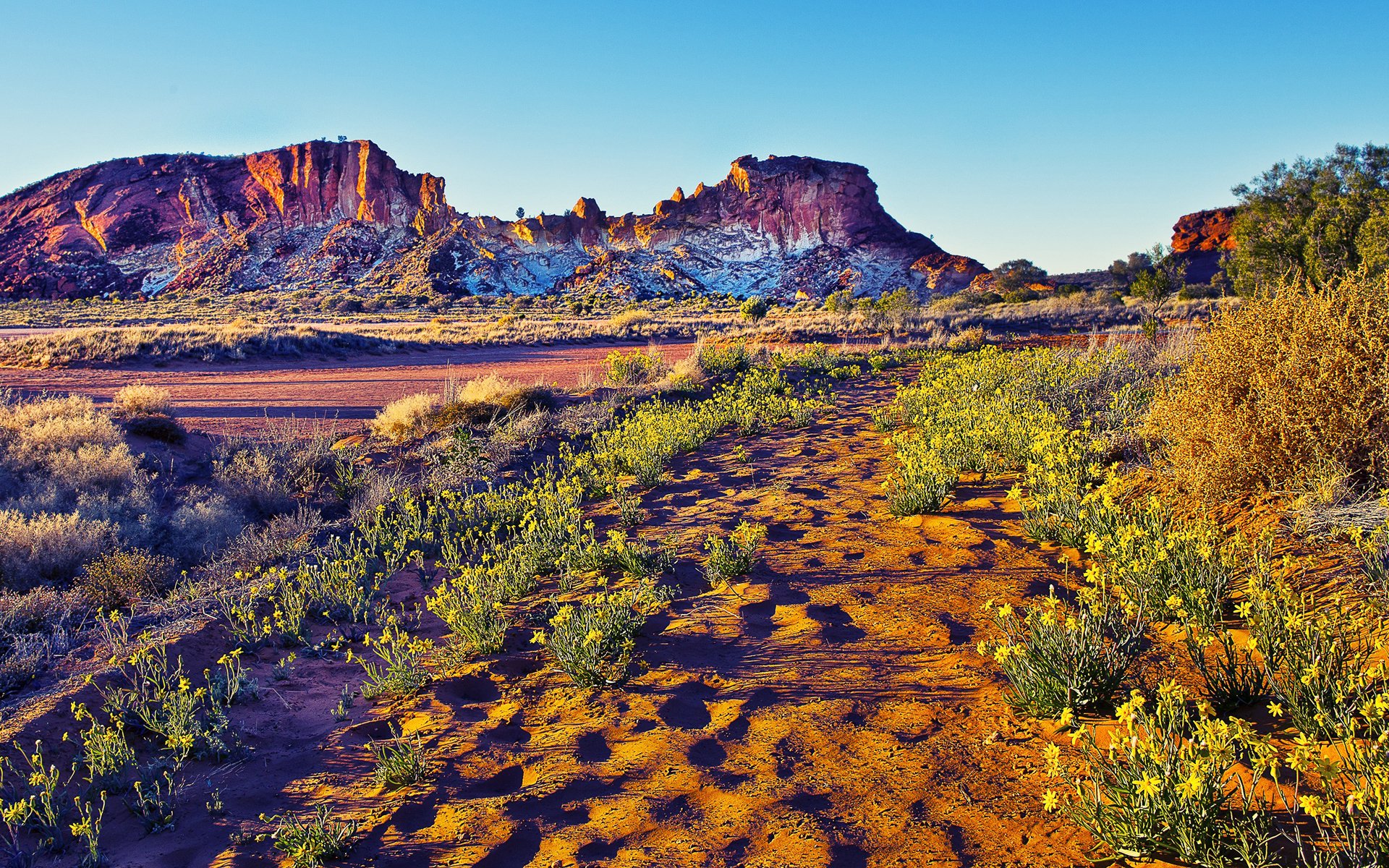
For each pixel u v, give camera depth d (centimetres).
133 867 331
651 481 995
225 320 7381
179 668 491
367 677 524
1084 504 574
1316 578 421
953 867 273
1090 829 271
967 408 1045
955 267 16325
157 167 18350
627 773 366
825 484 877
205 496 1051
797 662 456
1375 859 224
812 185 18050
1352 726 287
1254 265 2969
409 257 15775
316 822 342
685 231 18125
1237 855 251
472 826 338
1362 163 2902
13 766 393
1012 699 373
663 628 535
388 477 1138
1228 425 539
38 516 871
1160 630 422
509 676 496
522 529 848
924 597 518
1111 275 9231
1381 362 475
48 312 9656
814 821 310
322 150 17062
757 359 2255
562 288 15950
